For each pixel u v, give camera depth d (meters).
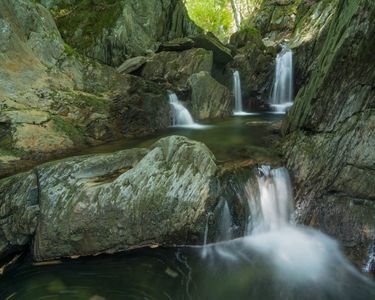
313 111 7.42
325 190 7.02
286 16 27.56
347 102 6.78
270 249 6.65
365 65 6.26
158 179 6.59
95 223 6.22
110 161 6.96
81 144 9.79
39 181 6.38
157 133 11.63
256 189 7.20
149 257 6.34
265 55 19.42
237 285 5.68
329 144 7.08
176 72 15.38
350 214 6.54
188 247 6.61
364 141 6.54
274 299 5.38
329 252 6.39
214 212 6.57
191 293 5.50
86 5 15.73
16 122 8.68
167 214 6.48
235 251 6.60
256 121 13.63
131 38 16.39
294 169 7.58
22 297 5.37
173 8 20.17
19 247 6.27
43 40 10.66
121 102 11.41
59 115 9.84
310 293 5.48
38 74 10.03
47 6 15.14
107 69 12.19
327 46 8.00
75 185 6.39
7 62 9.34
